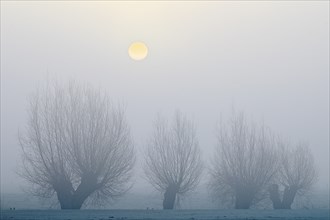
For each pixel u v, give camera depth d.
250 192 169.00
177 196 166.88
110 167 149.88
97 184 148.75
